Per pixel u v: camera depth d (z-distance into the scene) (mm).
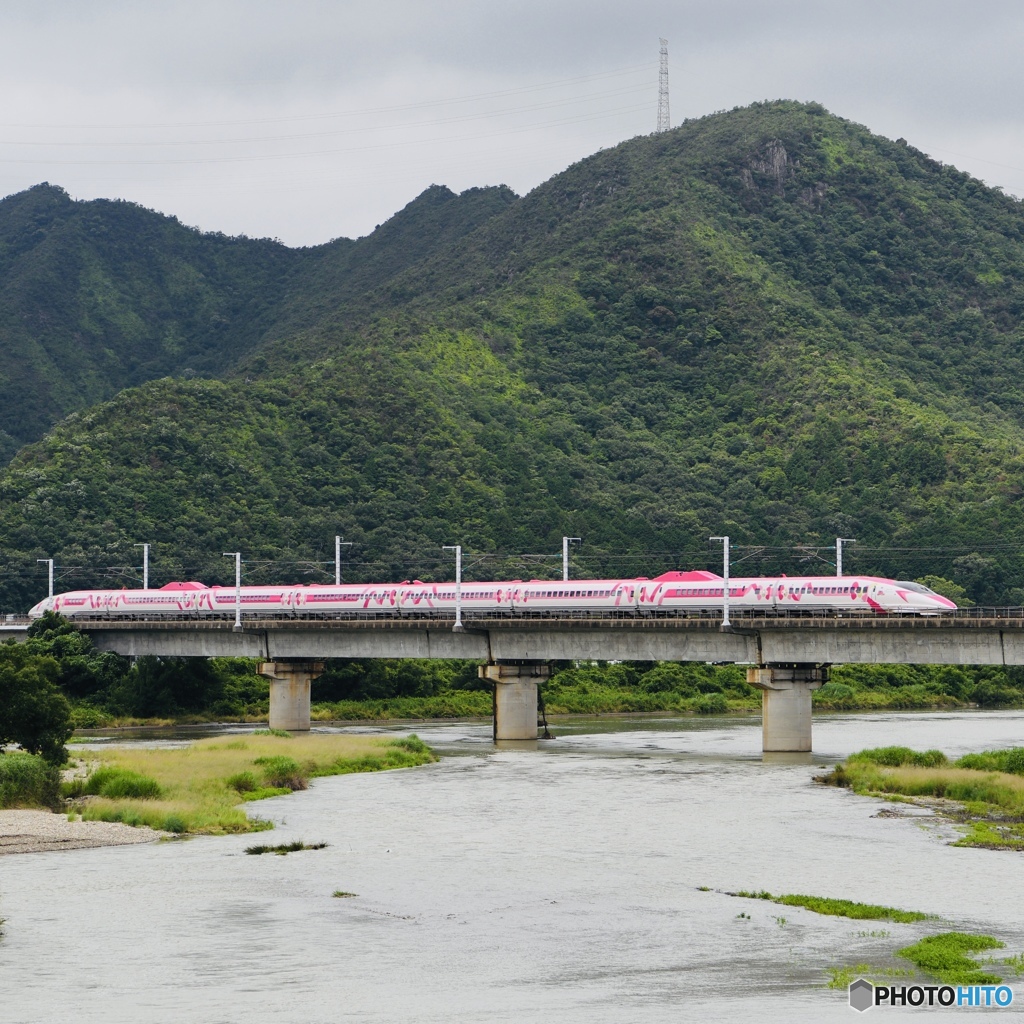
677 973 61531
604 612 164750
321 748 134750
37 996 58656
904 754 121938
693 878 78625
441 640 159500
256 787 111500
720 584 156875
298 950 65062
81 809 99375
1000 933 67250
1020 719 185750
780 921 69500
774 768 126438
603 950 64938
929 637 129250
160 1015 56375
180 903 73250
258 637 174250
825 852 85438
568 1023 55219
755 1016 55750
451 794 109938
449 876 79312
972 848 86438
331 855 85062
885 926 68625
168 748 136125
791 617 144500
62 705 113938
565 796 108375
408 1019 55812
